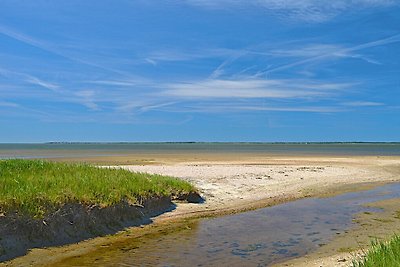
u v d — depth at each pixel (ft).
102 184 52.85
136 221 51.55
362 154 284.41
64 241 41.96
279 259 37.50
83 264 36.01
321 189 87.97
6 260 36.40
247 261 36.91
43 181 48.78
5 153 312.50
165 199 60.03
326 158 208.23
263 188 84.33
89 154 280.10
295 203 70.23
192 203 65.00
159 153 299.99
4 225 38.45
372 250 32.01
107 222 47.85
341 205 68.59
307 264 35.35
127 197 52.95
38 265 35.78
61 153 310.65
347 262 34.88
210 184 82.84
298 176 105.70
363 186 95.35
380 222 54.60
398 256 28.48
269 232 48.42
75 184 50.21
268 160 183.52
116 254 39.09
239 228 50.44
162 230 49.08
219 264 36.06
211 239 44.96
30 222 40.22
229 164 148.87
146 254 39.04
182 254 39.06
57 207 43.47
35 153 312.29
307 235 46.98
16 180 47.21
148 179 64.54
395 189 90.84
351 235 46.83
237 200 70.49
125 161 171.32
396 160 188.34
